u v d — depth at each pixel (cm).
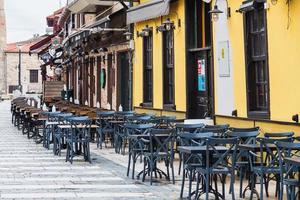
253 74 1180
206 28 1467
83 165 1298
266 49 1106
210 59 1438
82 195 929
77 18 3416
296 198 721
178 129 1136
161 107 1720
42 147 1703
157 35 1752
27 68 7825
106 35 2288
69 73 3906
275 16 1071
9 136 2092
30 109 2108
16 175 1138
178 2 1578
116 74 2234
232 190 854
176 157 1414
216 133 1052
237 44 1223
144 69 1888
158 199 899
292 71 1016
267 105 1112
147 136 1085
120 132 1553
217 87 1334
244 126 1200
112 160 1391
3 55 7862
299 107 995
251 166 867
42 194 934
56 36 4000
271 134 942
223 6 1292
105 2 2380
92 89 2834
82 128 1372
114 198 906
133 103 2002
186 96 1533
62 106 2198
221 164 884
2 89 7819
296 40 1001
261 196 835
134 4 1966
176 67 1608
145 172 1085
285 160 681
